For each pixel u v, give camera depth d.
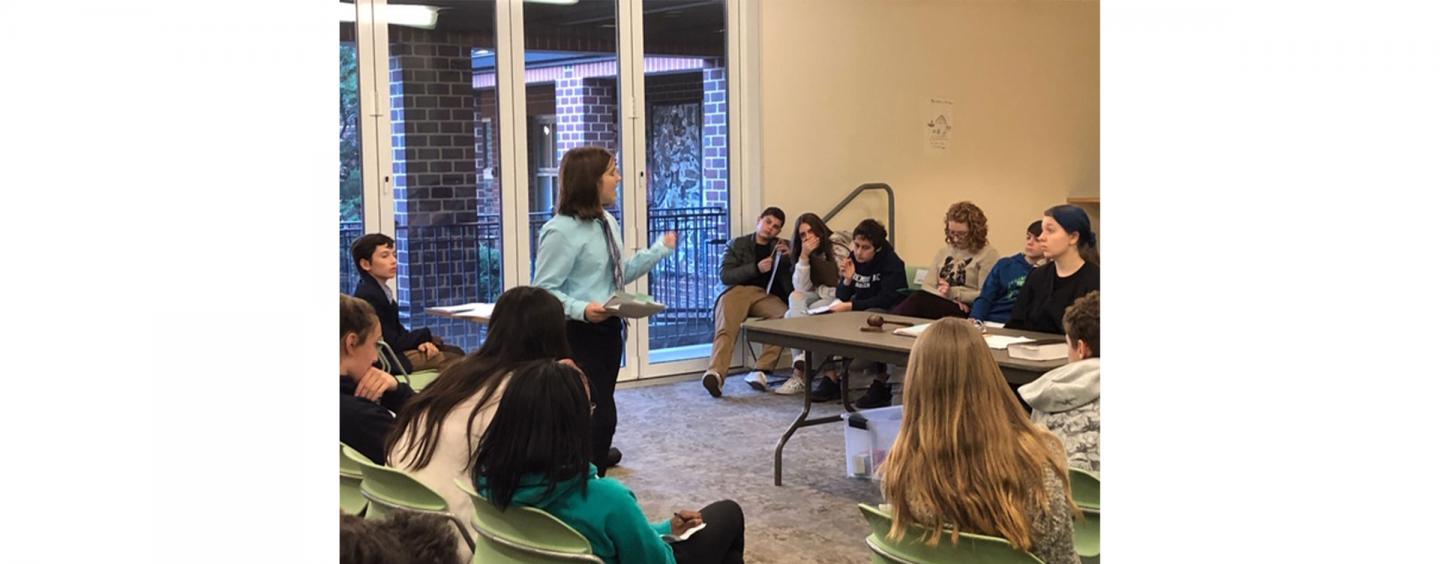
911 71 8.28
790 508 4.73
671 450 5.73
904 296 6.98
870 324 4.95
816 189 7.92
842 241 7.57
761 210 7.70
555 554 2.30
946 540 2.38
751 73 7.63
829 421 5.20
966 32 8.54
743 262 7.38
